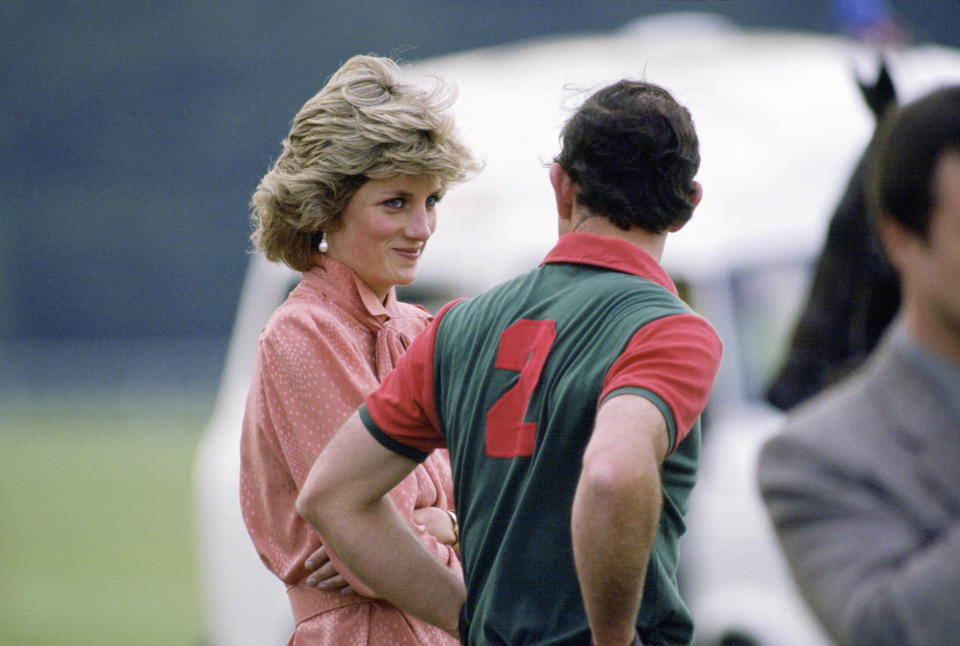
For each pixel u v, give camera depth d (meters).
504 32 131.50
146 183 139.00
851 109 19.83
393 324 10.66
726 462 18.39
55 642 35.50
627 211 8.82
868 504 9.23
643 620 8.59
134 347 135.88
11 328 138.00
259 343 10.46
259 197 10.50
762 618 17.91
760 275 19.11
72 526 59.28
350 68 10.38
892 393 9.19
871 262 13.65
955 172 8.66
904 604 8.99
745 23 64.00
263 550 10.49
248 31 139.12
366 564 9.21
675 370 8.17
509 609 8.64
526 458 8.61
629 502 7.77
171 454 85.81
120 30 140.88
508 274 20.53
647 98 8.92
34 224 139.12
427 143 10.16
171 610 40.03
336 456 9.22
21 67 141.50
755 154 20.17
